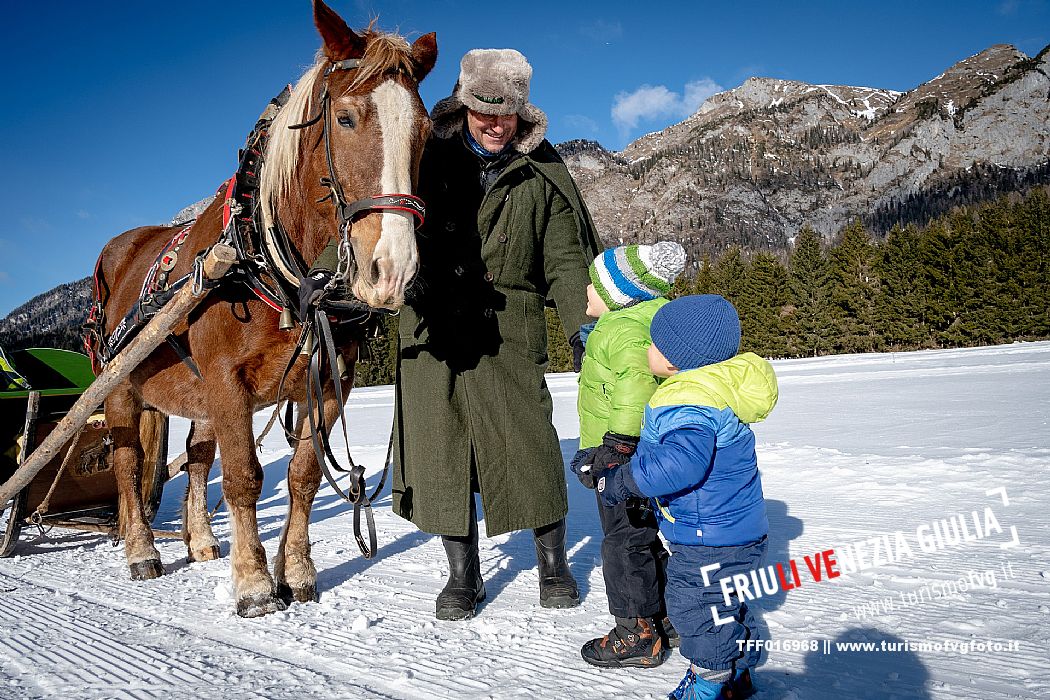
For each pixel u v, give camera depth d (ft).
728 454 6.86
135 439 13.71
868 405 36.52
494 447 10.14
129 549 12.96
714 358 7.11
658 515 7.45
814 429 28.76
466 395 10.22
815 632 8.46
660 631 8.34
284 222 10.15
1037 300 152.66
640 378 7.78
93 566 13.73
